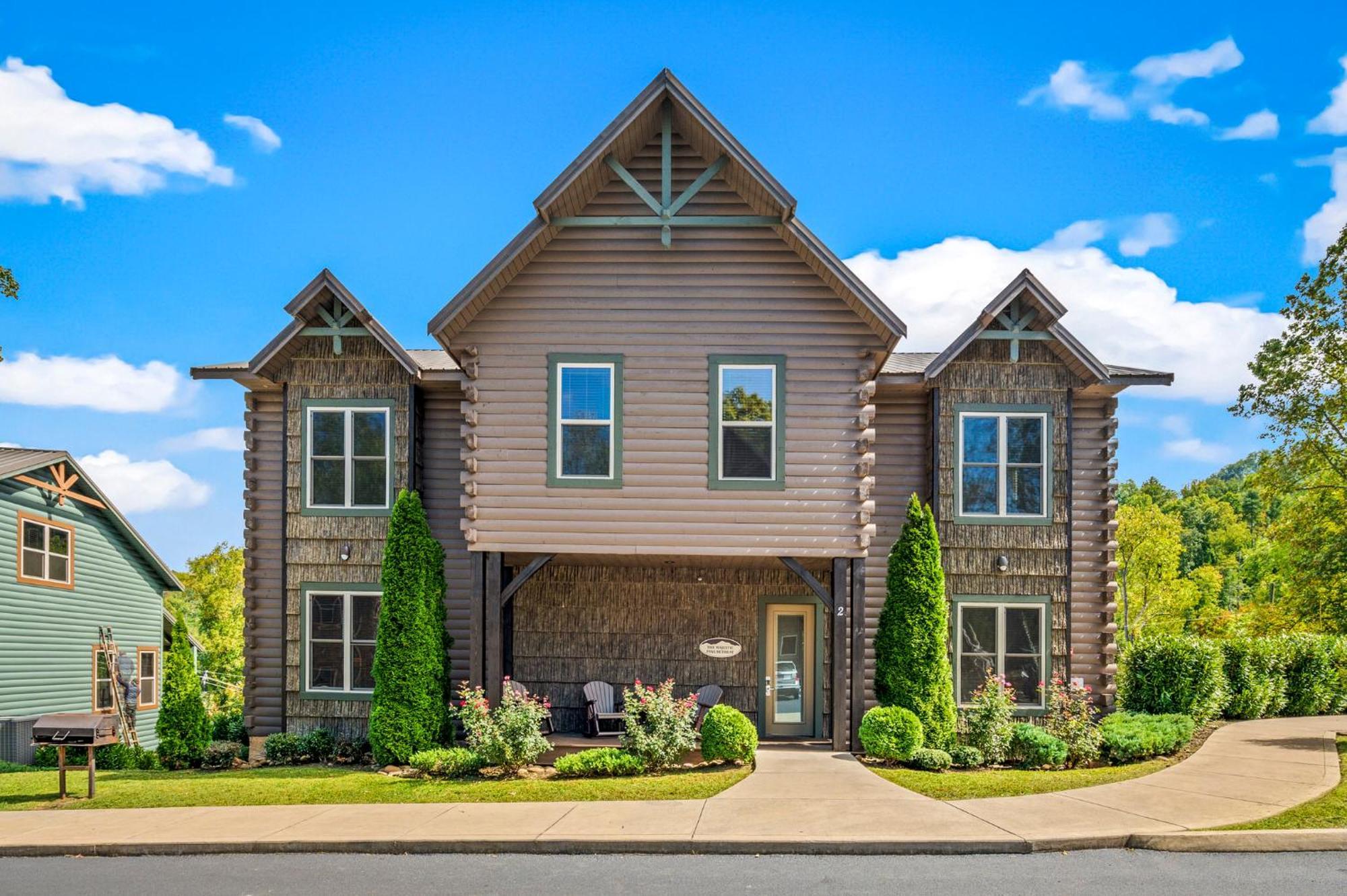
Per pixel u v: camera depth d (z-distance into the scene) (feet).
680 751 44.32
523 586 59.00
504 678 56.03
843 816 35.24
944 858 31.22
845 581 49.37
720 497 49.37
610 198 49.83
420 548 50.21
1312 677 65.00
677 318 49.90
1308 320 56.18
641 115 47.34
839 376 49.75
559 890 28.17
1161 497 219.41
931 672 49.24
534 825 34.40
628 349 49.90
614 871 30.09
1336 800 36.96
